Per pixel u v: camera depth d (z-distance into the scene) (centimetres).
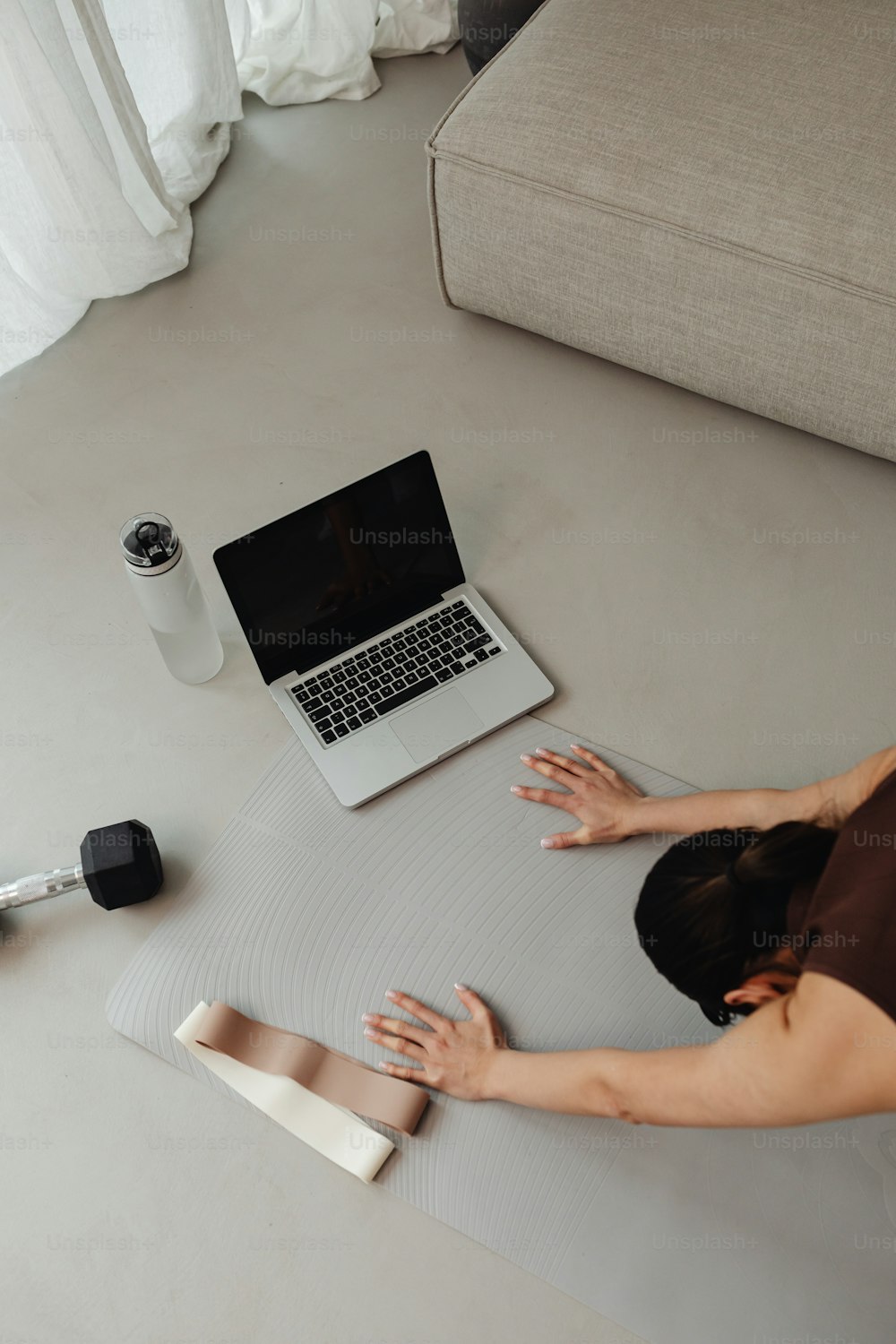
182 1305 133
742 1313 128
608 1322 129
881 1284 129
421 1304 132
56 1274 136
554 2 205
